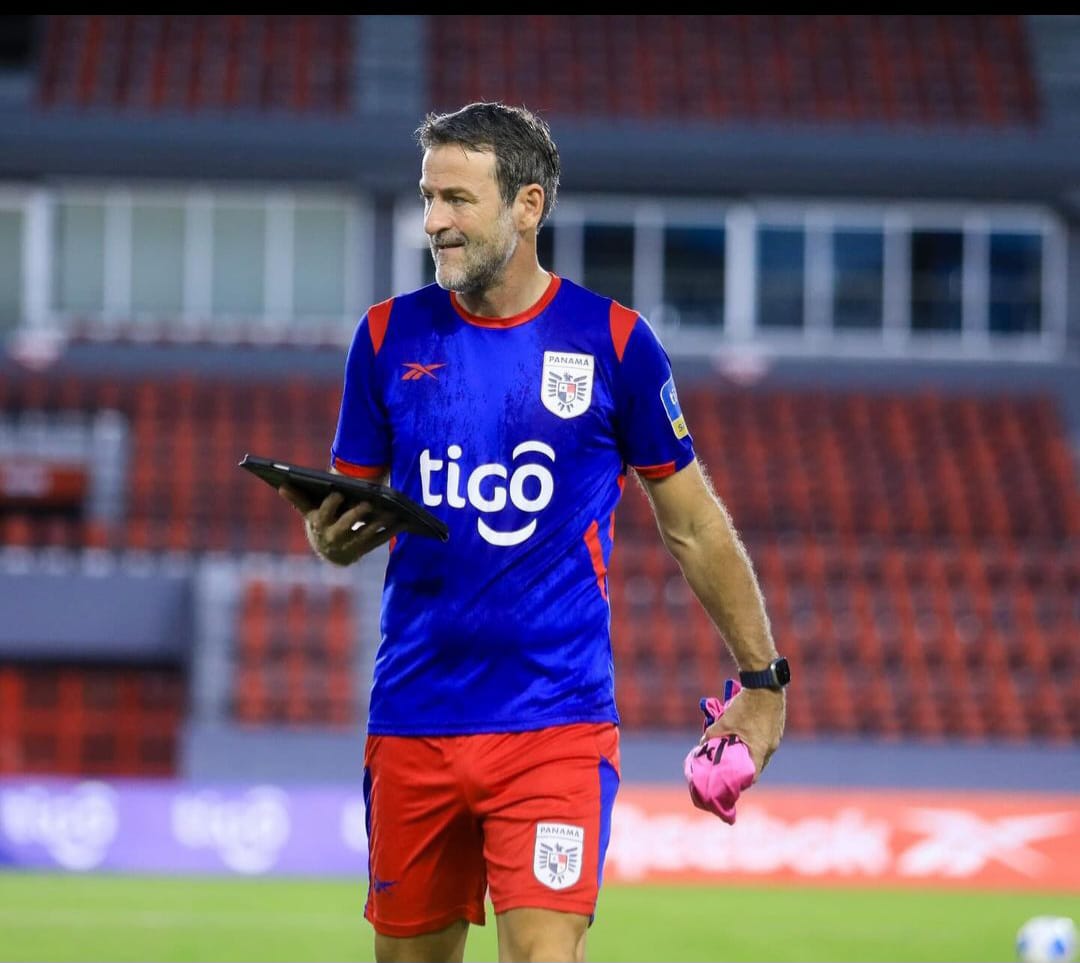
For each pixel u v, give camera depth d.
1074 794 67.75
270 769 65.62
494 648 13.45
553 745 13.37
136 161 85.00
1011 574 78.62
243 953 38.47
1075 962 37.44
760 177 86.56
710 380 87.12
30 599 73.19
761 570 77.69
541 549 13.50
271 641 72.12
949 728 70.88
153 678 75.06
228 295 87.62
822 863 56.53
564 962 13.02
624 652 73.25
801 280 88.94
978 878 56.59
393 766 13.70
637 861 56.28
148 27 93.06
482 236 13.31
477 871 13.98
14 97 88.50
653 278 88.56
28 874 54.75
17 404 83.25
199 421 83.44
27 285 86.81
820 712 70.94
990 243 89.19
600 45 95.19
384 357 13.89
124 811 55.88
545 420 13.52
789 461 83.69
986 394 87.62
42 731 73.44
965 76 93.69
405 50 93.75
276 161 85.38
